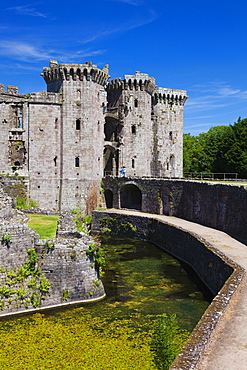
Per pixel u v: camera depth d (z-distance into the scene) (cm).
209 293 3059
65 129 6384
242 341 1506
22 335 2247
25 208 5209
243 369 1310
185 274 3603
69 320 2464
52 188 6353
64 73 6341
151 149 8475
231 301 1911
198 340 1462
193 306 2788
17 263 2605
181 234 4272
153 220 5269
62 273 2703
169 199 5728
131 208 7056
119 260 4178
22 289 2583
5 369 1911
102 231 6050
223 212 4322
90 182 6538
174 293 3070
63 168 6391
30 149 6225
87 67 6353
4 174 6156
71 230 3325
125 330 2350
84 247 2802
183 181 5450
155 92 8394
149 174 8112
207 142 11175
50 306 2648
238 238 3728
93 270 2839
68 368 1917
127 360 1989
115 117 7681
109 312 2625
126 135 7681
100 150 7000
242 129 8569
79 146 6450
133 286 3241
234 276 2303
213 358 1381
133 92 7700
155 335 2080
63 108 6369
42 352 2069
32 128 6225
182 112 8825
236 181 6725
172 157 8700
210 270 3114
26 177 6184
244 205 3719
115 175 7719
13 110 6253
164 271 3716
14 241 2595
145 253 4528
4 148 6203
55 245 2708
